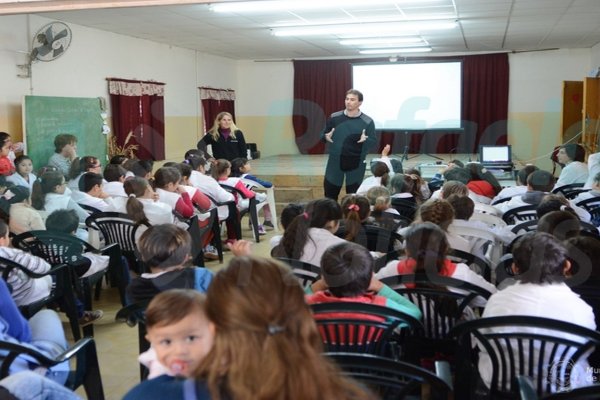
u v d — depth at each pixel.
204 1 4.21
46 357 1.94
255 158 12.06
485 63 12.21
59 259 3.59
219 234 5.40
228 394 0.88
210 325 1.01
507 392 1.93
